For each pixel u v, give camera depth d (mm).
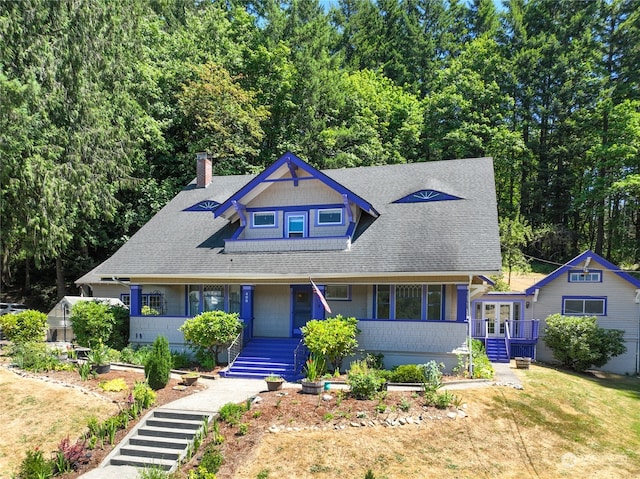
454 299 21312
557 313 27906
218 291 24109
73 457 12445
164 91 40344
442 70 56812
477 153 46781
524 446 13492
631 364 26953
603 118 44844
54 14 24875
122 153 29422
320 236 22391
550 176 49875
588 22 49531
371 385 15234
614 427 15766
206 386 17562
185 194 29203
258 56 43562
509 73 48594
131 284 23297
